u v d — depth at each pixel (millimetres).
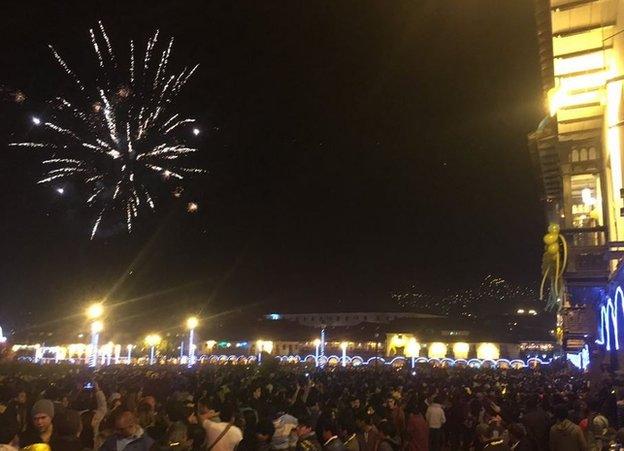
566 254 14133
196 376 20438
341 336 60594
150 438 6242
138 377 20484
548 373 35844
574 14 12148
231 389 12930
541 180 21344
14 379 13016
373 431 8383
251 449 6484
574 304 20578
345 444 7605
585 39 12812
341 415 7871
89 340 45406
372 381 22078
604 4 11836
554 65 13625
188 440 6453
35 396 9344
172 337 58750
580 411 10008
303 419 7168
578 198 19875
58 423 5879
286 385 16453
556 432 8219
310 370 33375
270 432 6555
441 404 14438
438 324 60531
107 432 7191
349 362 57688
